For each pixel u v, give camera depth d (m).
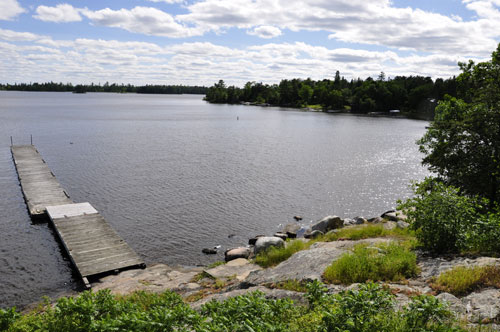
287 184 36.03
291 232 22.30
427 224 10.40
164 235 22.38
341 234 15.95
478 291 7.17
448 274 8.02
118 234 21.39
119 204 28.14
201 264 18.48
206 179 36.78
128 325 5.38
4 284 15.87
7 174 37.25
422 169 44.38
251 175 39.22
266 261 14.45
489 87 20.14
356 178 39.31
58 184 32.78
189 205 28.45
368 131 86.31
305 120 117.00
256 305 5.82
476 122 19.78
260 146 59.91
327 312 5.27
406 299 7.25
